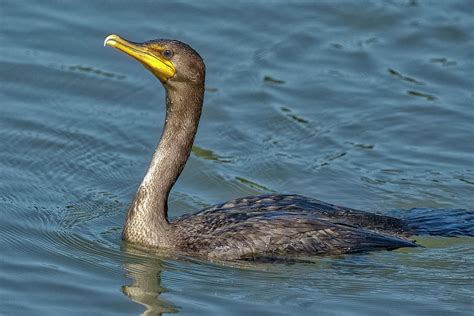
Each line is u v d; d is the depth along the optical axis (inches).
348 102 716.7
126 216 570.3
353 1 807.7
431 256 554.6
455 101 719.7
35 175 636.1
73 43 750.5
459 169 655.8
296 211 566.6
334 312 510.6
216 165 655.8
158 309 514.0
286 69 744.3
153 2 789.9
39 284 530.3
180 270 544.4
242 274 540.7
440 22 791.7
